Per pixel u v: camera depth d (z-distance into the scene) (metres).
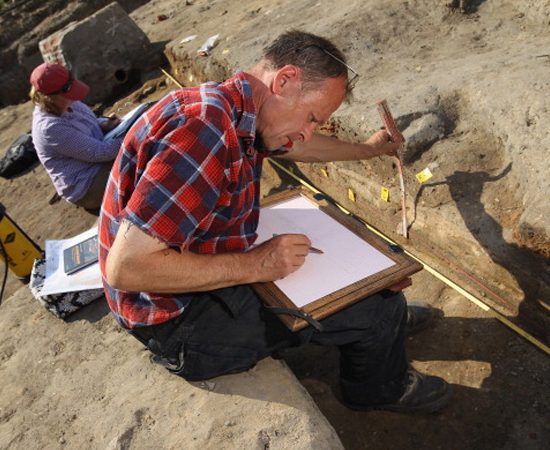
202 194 1.41
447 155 2.64
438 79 2.99
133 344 2.38
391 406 2.11
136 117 3.90
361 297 1.69
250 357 1.85
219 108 1.42
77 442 2.03
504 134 2.48
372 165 2.90
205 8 6.50
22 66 8.13
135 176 1.48
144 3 9.09
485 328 2.36
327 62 1.51
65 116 3.81
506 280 2.33
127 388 2.17
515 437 2.00
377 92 3.12
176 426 1.92
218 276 1.57
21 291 3.02
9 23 8.36
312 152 2.20
